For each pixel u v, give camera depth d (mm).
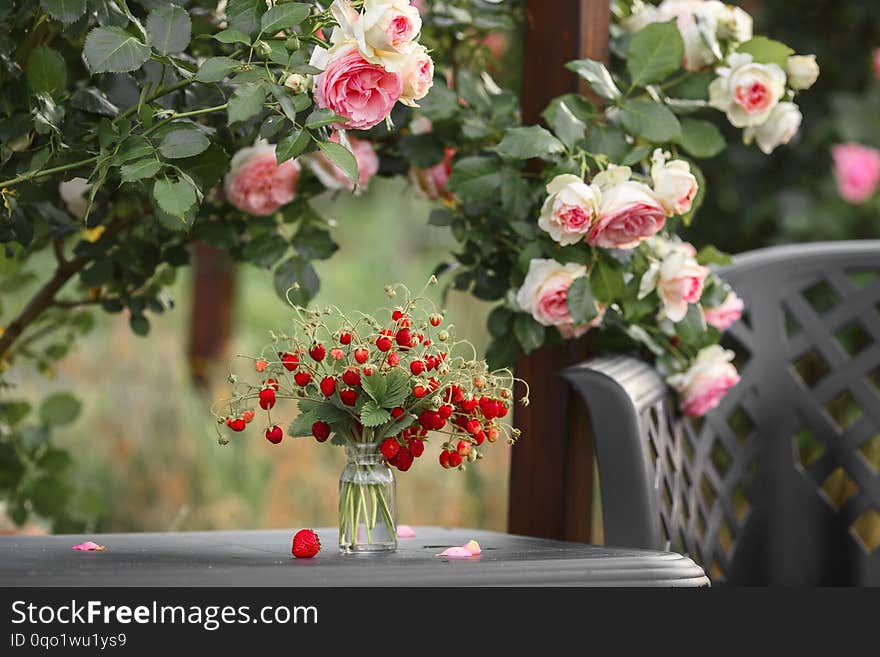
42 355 4355
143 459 6559
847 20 5750
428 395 2342
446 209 3352
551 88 3279
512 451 3328
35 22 2680
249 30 2389
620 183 2896
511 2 3709
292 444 6840
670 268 3037
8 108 2602
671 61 3031
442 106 3248
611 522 2834
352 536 2400
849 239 5730
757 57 3229
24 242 2686
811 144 5750
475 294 3346
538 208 3098
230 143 3055
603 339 3283
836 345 4000
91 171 2602
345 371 2314
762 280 3990
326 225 3541
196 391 7059
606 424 2877
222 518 6301
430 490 6535
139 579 1976
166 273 3805
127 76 2639
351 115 2350
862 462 3912
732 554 3801
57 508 4117
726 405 3787
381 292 10359
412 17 2340
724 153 5680
